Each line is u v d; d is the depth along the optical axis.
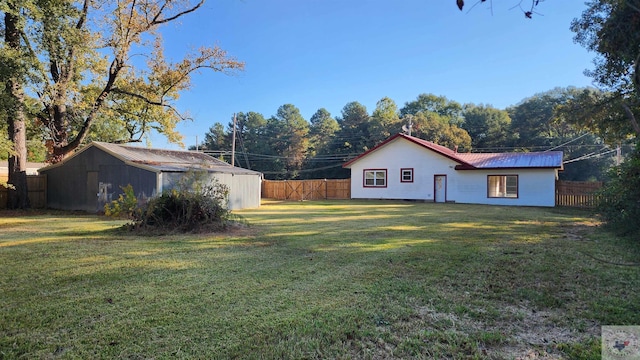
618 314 3.26
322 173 48.81
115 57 15.59
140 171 13.38
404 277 4.47
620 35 5.38
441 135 36.00
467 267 4.94
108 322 3.11
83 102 16.92
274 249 6.30
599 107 13.25
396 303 3.55
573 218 11.41
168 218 8.63
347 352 2.59
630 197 7.24
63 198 15.48
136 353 2.57
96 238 7.46
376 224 9.95
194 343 2.72
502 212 13.64
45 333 2.89
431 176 20.58
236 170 16.48
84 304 3.54
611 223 8.25
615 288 4.00
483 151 40.56
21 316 3.23
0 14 12.42
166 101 18.19
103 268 4.95
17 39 12.74
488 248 6.27
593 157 32.00
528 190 17.80
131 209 9.10
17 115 12.95
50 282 4.29
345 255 5.78
